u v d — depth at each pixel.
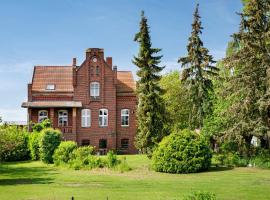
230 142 41.00
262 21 38.72
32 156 49.66
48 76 62.00
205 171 35.06
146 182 28.23
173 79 61.62
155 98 44.31
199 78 48.88
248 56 38.50
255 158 38.28
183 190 24.23
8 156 49.66
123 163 36.94
